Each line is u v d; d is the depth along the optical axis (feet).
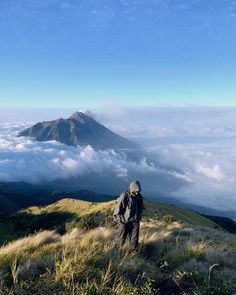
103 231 42.55
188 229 64.23
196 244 35.55
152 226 65.82
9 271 23.98
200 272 26.23
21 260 26.32
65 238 37.14
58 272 22.48
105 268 24.93
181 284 23.70
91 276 23.18
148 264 27.96
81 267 23.70
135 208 36.42
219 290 21.99
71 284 21.27
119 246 33.86
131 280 23.95
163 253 34.88
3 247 35.01
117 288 20.93
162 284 23.70
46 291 20.56
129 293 20.70
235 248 45.32
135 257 29.17
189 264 27.86
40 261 25.52
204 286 22.86
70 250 29.63
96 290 20.79
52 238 39.60
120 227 36.47
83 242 32.63
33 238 37.81
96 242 33.68
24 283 21.11
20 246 34.24
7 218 408.46
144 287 22.08
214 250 33.22
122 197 36.58
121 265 25.80
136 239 35.76
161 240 38.68
